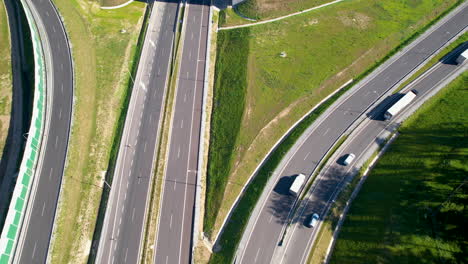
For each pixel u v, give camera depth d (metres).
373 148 65.88
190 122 72.56
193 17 93.50
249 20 92.31
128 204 61.53
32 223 57.09
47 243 55.34
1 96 72.81
